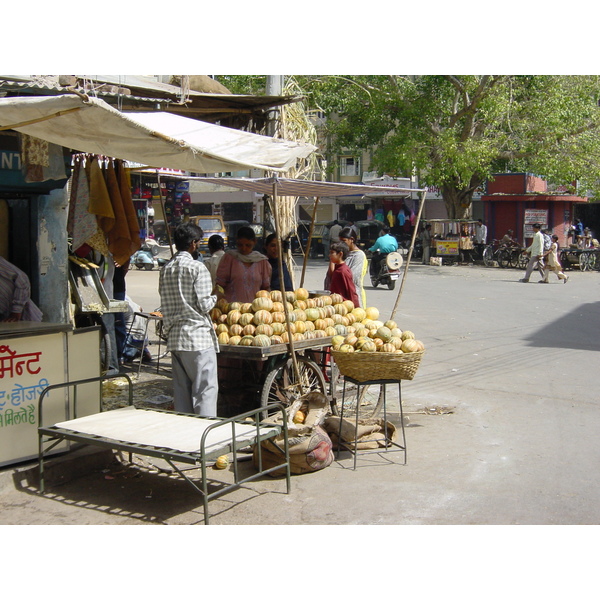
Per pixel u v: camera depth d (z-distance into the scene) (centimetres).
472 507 465
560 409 719
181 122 666
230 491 452
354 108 2594
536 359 973
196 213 3809
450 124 2534
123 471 543
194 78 783
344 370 554
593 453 578
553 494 488
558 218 2847
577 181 2838
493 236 2841
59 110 432
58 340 530
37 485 507
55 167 628
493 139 2481
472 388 816
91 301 784
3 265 605
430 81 2467
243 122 859
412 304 1570
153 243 2600
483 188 3159
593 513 454
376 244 1912
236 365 673
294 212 951
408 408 732
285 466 495
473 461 561
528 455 574
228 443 451
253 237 694
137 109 733
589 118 2656
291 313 633
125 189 741
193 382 563
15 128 461
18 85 557
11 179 675
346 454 584
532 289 1889
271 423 540
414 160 2434
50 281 727
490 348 1057
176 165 545
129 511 463
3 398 498
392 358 533
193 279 549
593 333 1187
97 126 461
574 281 2130
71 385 522
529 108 2452
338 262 756
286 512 460
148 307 1503
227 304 645
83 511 462
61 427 489
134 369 866
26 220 721
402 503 473
